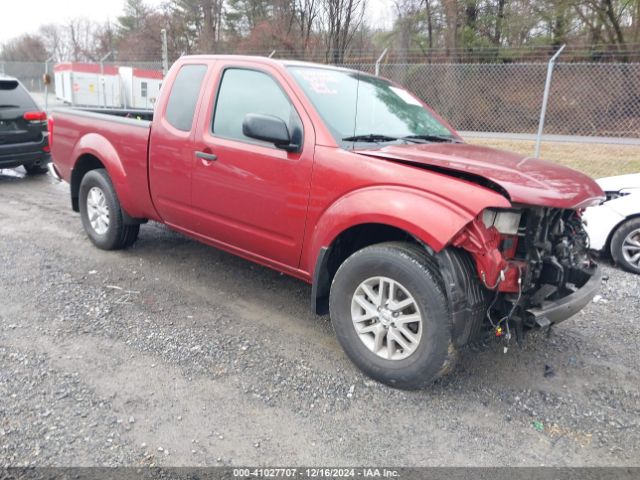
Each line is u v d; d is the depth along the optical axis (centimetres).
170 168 438
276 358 347
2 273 469
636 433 287
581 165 1219
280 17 2494
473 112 1695
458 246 285
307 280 370
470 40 2250
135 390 303
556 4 1998
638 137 1641
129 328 379
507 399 313
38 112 861
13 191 820
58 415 277
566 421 296
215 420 280
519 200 274
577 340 395
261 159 368
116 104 2189
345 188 324
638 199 549
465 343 293
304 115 352
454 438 276
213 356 345
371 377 324
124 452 253
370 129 372
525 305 302
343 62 1567
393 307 308
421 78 1587
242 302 436
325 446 265
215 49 3028
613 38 1969
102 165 546
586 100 1756
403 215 290
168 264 514
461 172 297
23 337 356
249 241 396
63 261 508
